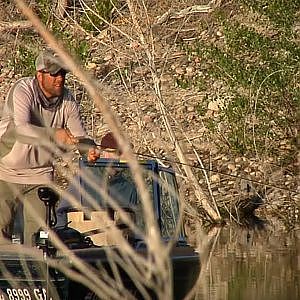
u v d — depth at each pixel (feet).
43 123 89.04
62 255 80.64
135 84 190.39
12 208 88.94
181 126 183.83
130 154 49.88
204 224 171.12
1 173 88.79
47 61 87.35
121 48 176.04
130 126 153.99
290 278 117.91
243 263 129.39
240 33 184.03
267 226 171.42
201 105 193.98
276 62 185.88
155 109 185.57
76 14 183.93
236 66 183.83
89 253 77.56
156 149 151.33
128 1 169.99
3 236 88.94
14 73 187.21
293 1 184.75
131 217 81.87
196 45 191.72
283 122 189.78
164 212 88.22
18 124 85.61
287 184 186.70
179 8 198.70
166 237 87.66
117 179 84.33
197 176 186.70
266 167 187.83
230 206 177.68
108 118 49.55
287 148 190.19
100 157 85.05
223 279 117.91
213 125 190.49
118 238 53.57
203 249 70.18
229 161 189.06
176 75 201.57
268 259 133.39
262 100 187.73
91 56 183.83
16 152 87.56
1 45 186.19
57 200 84.53
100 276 73.72
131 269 57.67
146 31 175.32
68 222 85.51
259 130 189.57
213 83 196.65
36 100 88.63
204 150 190.80
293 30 188.44
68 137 81.20
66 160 63.21
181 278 86.69
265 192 184.14
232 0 193.26
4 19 160.97
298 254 137.18
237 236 159.33
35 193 88.63
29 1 159.84
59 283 79.46
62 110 90.22
